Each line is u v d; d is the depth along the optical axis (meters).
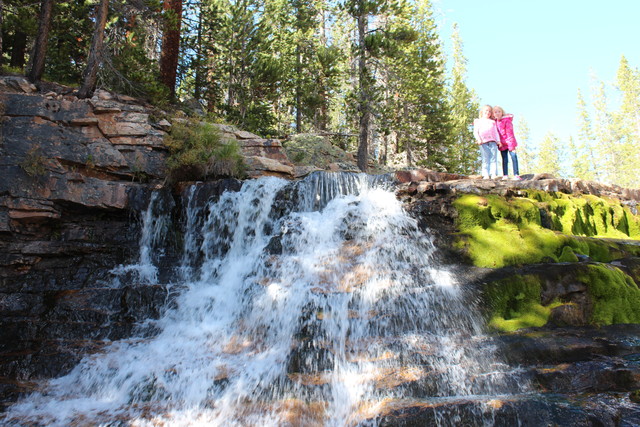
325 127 26.59
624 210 8.98
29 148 9.14
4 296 7.82
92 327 7.02
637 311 6.28
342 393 5.00
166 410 5.28
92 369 6.02
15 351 6.52
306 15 29.84
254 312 6.80
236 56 21.36
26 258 8.48
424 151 30.22
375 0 20.27
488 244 7.21
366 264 7.36
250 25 21.53
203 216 9.71
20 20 15.18
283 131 26.59
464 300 6.11
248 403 5.13
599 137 61.16
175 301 7.50
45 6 13.19
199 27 22.31
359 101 19.91
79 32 16.52
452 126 28.03
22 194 8.70
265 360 5.77
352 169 19.78
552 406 4.35
